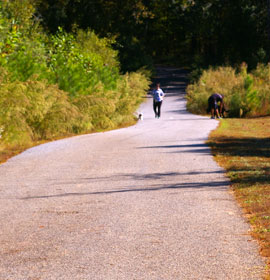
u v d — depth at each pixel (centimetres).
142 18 11756
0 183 1572
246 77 5878
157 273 779
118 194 1382
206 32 11625
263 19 10950
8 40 3431
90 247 916
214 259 839
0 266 825
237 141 2653
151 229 1032
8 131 2512
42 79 3222
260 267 797
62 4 9712
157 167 1816
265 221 1064
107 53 7244
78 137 2931
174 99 7756
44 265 823
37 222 1105
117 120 4225
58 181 1584
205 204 1246
